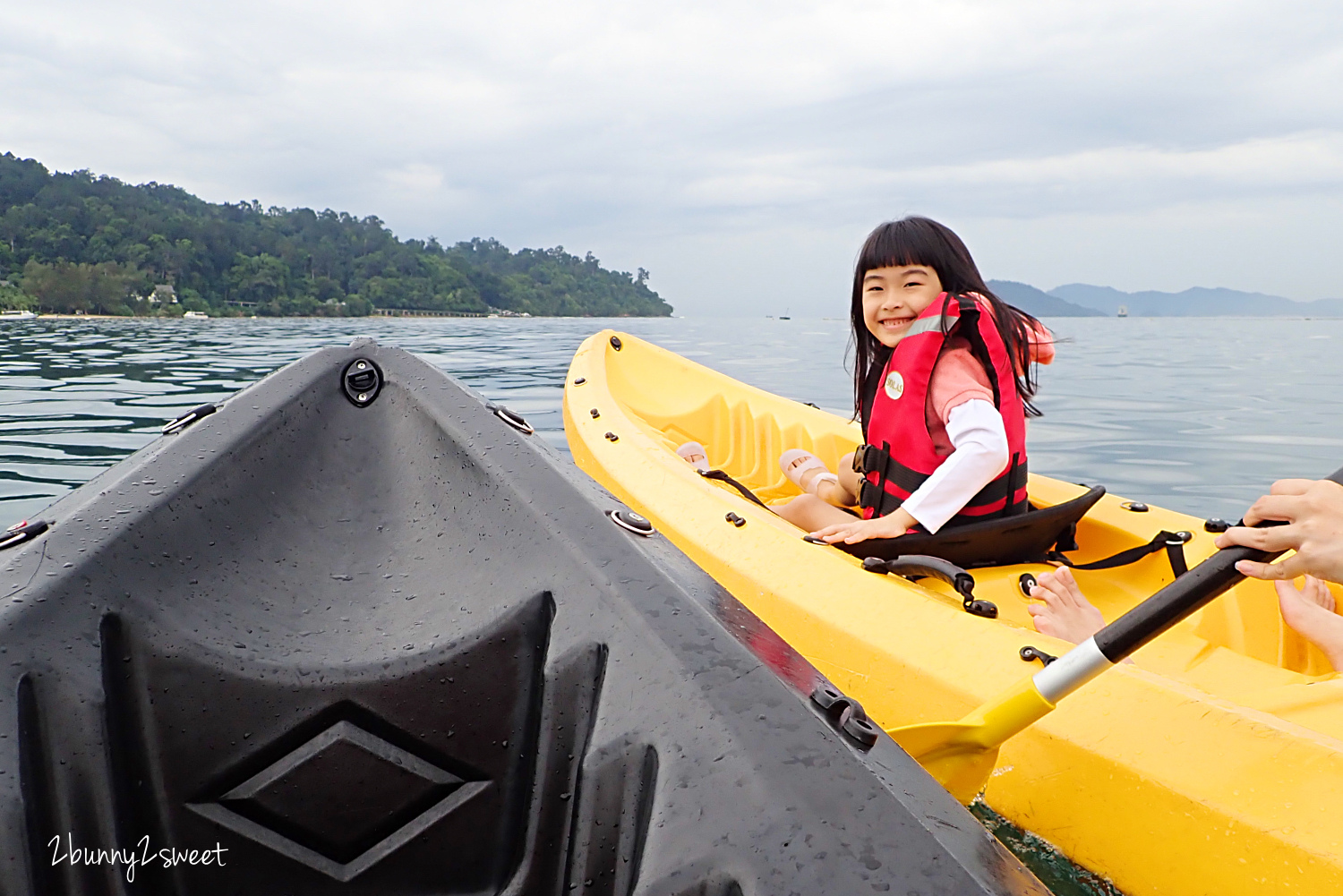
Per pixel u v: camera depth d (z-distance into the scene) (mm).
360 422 991
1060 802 1131
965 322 1778
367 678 722
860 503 2234
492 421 952
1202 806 994
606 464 2393
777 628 1614
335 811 689
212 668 708
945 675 1333
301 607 783
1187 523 2010
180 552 771
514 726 732
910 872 505
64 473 3475
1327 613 1354
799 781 561
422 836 698
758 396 3379
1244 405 5867
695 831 553
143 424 4652
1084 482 3717
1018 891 503
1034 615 1516
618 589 731
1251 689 1431
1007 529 1735
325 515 896
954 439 1711
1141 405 5949
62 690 635
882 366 2016
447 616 771
